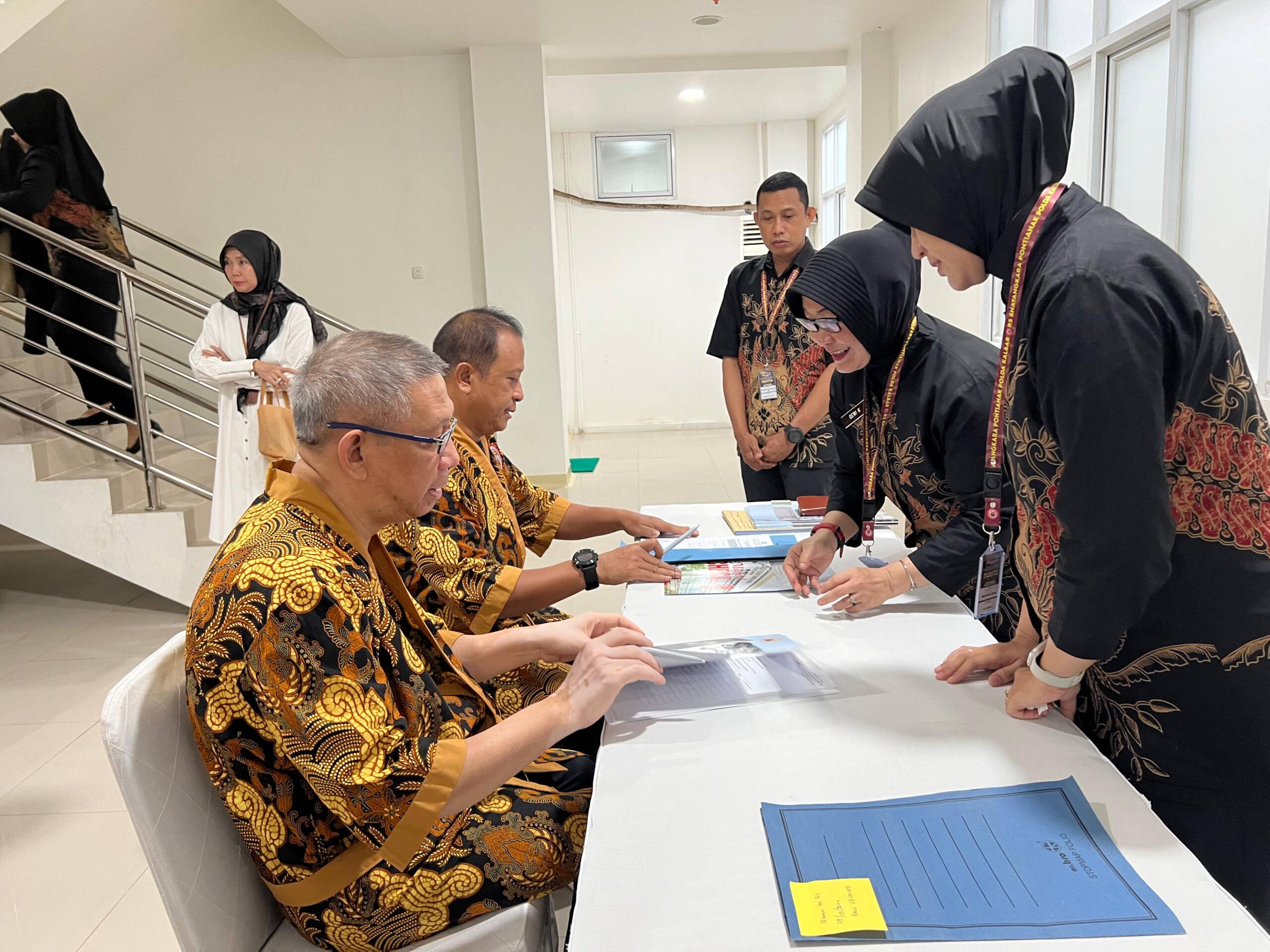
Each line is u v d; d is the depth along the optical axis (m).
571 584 1.70
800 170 8.12
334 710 0.96
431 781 1.00
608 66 6.03
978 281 1.21
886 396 1.58
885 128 5.63
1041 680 1.11
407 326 6.03
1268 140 2.52
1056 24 3.76
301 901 1.09
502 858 1.16
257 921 1.16
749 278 3.08
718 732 1.16
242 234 3.49
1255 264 2.59
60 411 4.46
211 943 1.08
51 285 4.12
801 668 1.34
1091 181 3.46
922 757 1.07
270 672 0.96
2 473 3.77
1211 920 0.79
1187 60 2.87
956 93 1.14
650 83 6.40
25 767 2.64
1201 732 1.10
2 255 3.62
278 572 0.97
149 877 2.11
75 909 2.00
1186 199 2.93
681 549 1.94
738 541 2.00
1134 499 0.96
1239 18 2.61
